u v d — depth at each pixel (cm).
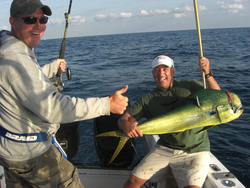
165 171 246
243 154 419
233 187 208
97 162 348
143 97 258
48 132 164
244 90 804
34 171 160
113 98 143
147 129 208
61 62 282
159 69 239
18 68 133
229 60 1526
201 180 214
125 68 1409
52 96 134
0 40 146
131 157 296
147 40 5272
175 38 5512
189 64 1449
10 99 141
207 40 4006
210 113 191
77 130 310
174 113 201
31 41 160
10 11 156
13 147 151
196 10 208
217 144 457
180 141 233
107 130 306
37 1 158
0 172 219
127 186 246
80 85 960
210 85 227
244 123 544
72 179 181
